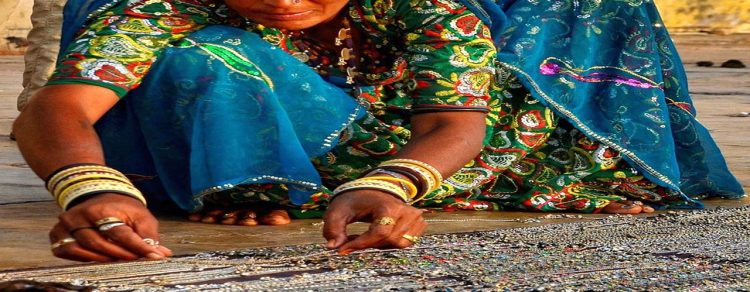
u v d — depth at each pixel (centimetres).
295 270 261
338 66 328
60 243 215
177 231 323
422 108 293
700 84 942
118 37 289
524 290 240
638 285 247
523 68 349
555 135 369
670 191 372
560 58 361
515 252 286
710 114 717
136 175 335
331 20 320
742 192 401
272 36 318
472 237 310
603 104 367
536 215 363
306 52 326
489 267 265
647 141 366
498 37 328
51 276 252
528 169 369
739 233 318
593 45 369
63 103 259
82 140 243
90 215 215
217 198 341
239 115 303
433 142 274
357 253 281
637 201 375
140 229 218
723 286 247
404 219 236
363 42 325
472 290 240
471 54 299
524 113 358
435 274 257
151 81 304
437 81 293
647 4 384
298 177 303
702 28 1423
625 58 371
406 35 310
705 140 399
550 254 283
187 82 303
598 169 367
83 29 296
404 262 270
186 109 305
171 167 322
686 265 270
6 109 684
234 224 336
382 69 327
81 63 277
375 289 241
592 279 253
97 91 273
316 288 242
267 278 251
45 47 471
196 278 251
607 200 369
